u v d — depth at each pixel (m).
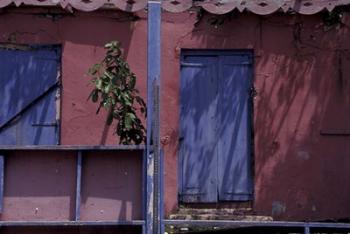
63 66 9.38
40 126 9.41
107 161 6.66
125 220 6.56
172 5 9.24
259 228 8.03
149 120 6.58
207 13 9.45
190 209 9.38
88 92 9.37
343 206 9.34
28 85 9.42
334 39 9.51
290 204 9.34
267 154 9.39
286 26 9.50
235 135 9.48
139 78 9.36
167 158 9.33
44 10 9.39
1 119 9.38
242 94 9.50
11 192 6.59
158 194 6.49
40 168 6.63
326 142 9.41
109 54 8.34
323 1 9.30
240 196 9.43
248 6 9.24
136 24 9.45
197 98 9.49
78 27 9.42
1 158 6.54
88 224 6.51
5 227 6.69
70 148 6.53
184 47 9.45
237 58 9.51
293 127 9.42
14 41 9.39
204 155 9.46
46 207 6.60
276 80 9.45
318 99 9.45
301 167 9.38
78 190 6.55
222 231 8.10
